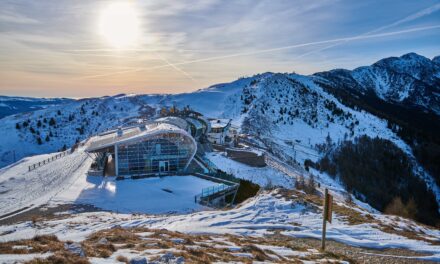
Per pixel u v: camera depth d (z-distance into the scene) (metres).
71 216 31.14
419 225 24.73
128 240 15.68
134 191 42.84
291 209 27.03
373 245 18.61
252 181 60.53
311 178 65.94
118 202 38.38
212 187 44.66
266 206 27.95
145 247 13.70
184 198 40.59
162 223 25.16
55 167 57.91
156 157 51.81
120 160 50.19
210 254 13.42
